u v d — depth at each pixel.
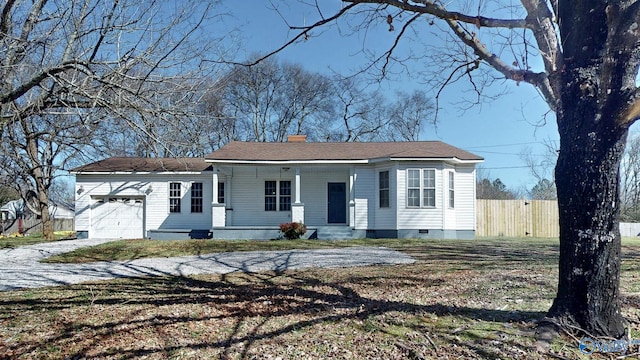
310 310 5.25
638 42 3.39
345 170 17.80
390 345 3.87
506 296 5.41
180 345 4.14
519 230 19.62
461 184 17.08
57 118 7.44
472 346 3.66
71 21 5.89
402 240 15.05
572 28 3.76
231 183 18.16
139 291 6.73
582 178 3.61
